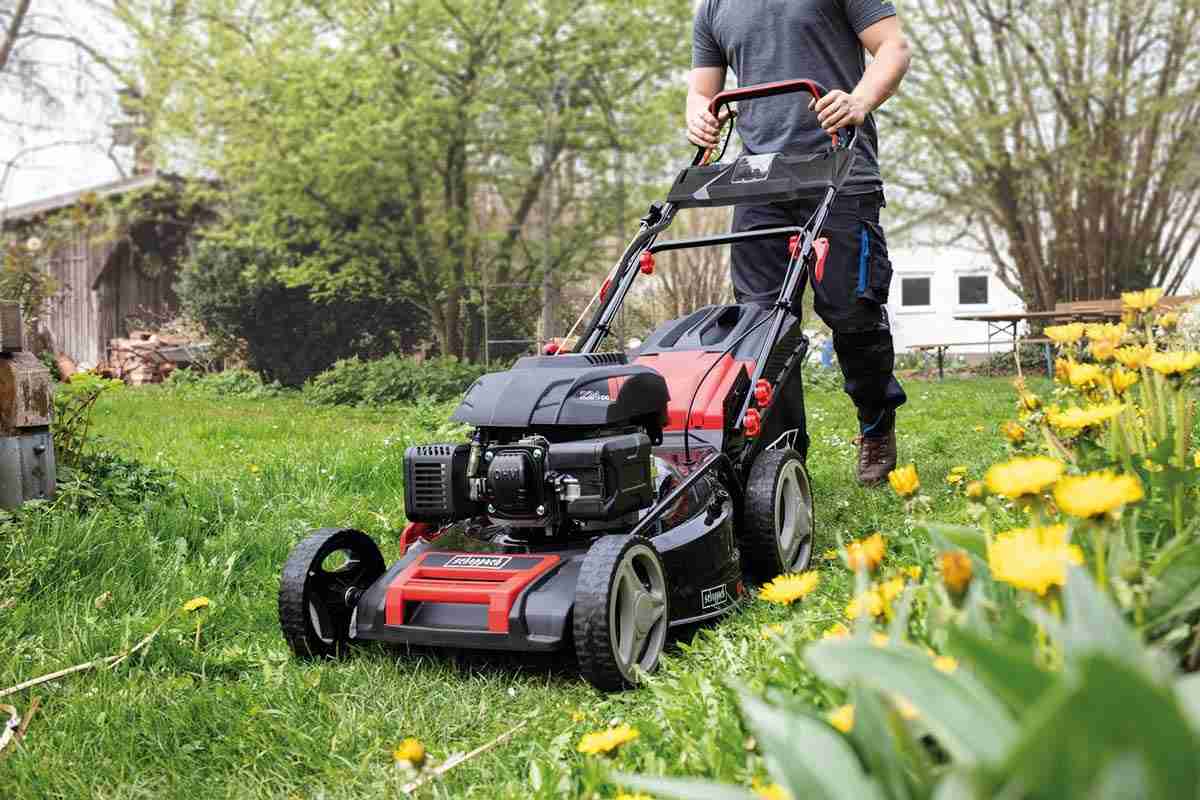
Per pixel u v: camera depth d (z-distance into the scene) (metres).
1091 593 0.76
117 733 2.66
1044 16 19.98
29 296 14.84
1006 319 16.77
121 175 22.22
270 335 19.36
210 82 18.53
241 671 3.23
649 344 4.49
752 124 5.04
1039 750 0.54
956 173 21.95
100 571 4.00
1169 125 21.11
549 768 2.06
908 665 0.76
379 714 2.77
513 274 19.73
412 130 17.64
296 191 18.28
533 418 3.14
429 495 3.30
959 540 1.45
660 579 3.11
